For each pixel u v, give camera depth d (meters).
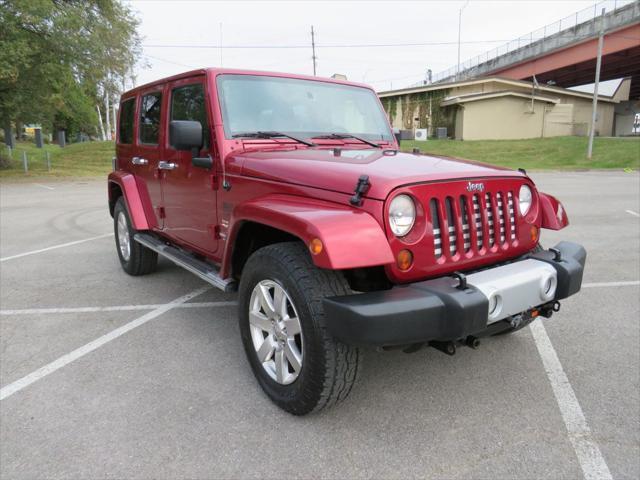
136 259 5.11
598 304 4.36
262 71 3.64
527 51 40.06
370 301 2.20
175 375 3.14
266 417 2.68
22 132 48.19
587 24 33.69
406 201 2.39
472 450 2.40
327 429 2.57
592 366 3.24
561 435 2.51
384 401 2.84
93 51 19.11
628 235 7.25
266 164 2.89
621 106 44.06
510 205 2.87
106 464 2.30
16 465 2.29
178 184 3.85
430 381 3.06
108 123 47.16
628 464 2.29
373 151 3.28
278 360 2.70
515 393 2.92
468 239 2.63
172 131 3.13
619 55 33.59
